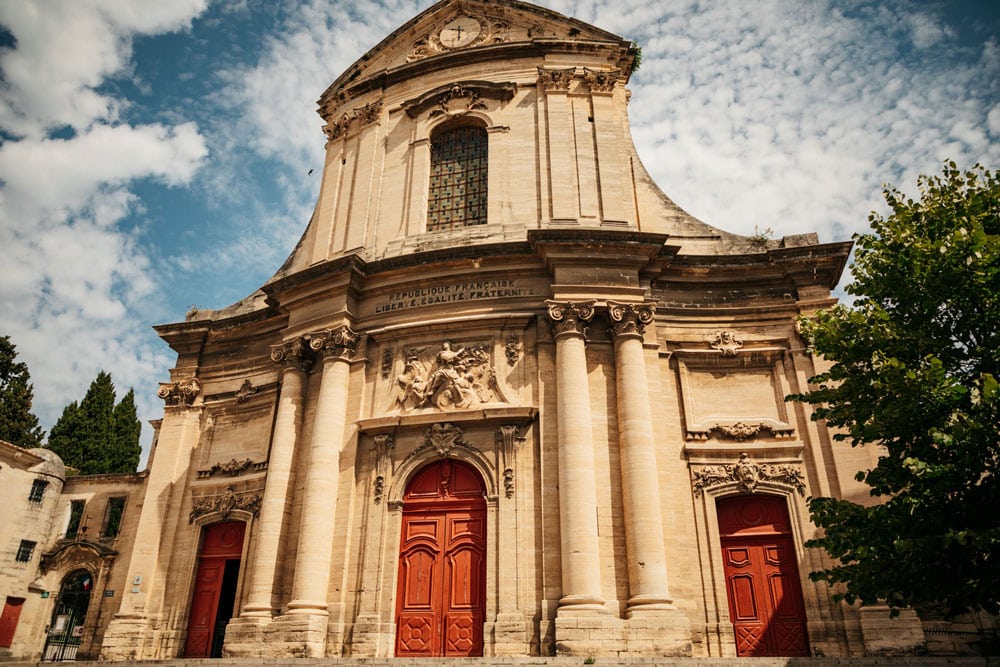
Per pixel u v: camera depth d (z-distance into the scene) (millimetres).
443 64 23703
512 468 17422
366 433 19031
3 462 26453
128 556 25078
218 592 20297
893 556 11102
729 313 19641
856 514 11906
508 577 16438
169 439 22625
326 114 25719
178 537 21344
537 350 18672
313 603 17062
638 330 18375
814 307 19297
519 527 16859
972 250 11719
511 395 18391
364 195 22844
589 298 18562
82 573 27344
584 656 14648
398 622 17000
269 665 14414
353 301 20609
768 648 16422
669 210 21766
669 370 19047
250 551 19906
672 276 19953
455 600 16906
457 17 24938
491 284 19719
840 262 19531
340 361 19688
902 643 15445
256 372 22672
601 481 17062
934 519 11125
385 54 25578
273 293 21750
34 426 38594
